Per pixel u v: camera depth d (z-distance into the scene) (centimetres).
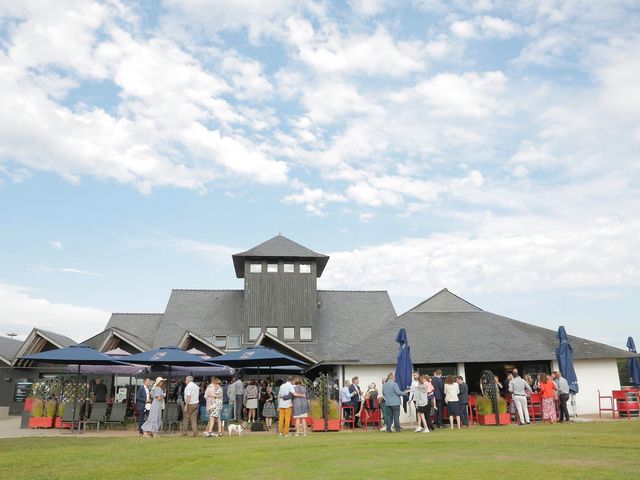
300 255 4250
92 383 2534
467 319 3234
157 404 1838
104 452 1328
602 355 2838
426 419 1884
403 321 3216
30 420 2209
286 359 2209
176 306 4331
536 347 2897
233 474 1003
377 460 1153
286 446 1435
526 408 2083
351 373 2873
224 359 2188
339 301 4575
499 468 1005
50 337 3328
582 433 1597
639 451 1214
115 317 4362
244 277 4416
